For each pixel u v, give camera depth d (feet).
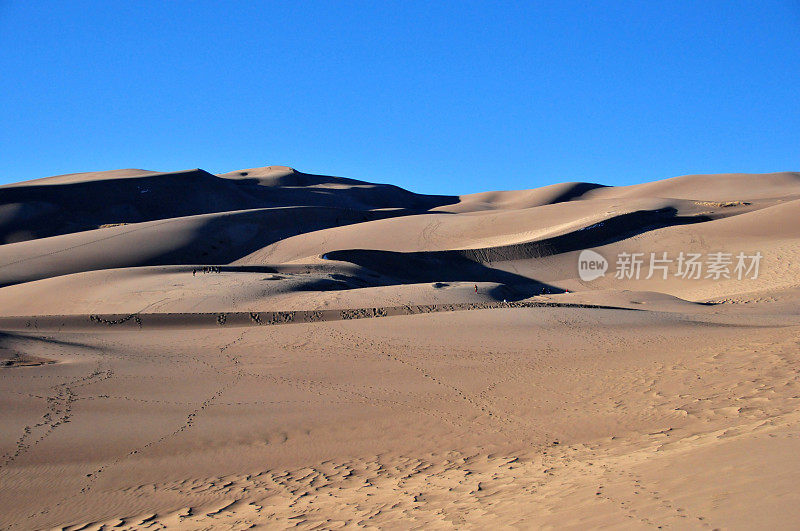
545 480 25.35
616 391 45.16
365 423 43.47
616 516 16.14
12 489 33.47
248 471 35.86
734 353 50.80
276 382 56.08
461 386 52.34
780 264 158.51
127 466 36.81
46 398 49.49
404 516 23.30
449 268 205.87
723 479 17.28
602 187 529.86
